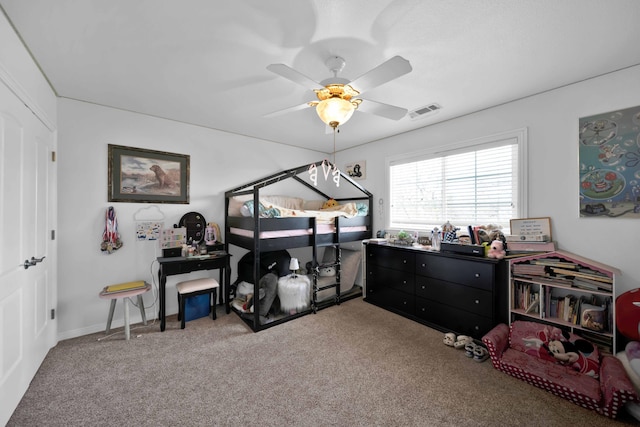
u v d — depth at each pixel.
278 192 3.97
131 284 2.55
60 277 2.36
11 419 1.46
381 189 3.81
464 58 1.79
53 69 1.92
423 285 2.79
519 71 1.97
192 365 1.99
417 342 2.36
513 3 1.30
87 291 2.50
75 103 2.44
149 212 2.84
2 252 1.44
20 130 1.63
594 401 1.50
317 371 1.92
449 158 3.05
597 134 2.05
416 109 2.68
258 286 2.58
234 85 2.17
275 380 1.81
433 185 3.21
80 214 2.46
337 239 3.29
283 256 3.35
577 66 1.90
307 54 1.73
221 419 1.47
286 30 1.50
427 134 3.21
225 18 1.40
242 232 2.96
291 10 1.34
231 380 1.81
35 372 1.85
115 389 1.71
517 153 2.49
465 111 2.75
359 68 1.90
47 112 2.08
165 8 1.32
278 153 3.98
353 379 1.83
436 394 1.68
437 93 2.33
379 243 3.27
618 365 1.60
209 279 2.98
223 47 1.66
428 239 3.09
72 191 2.42
